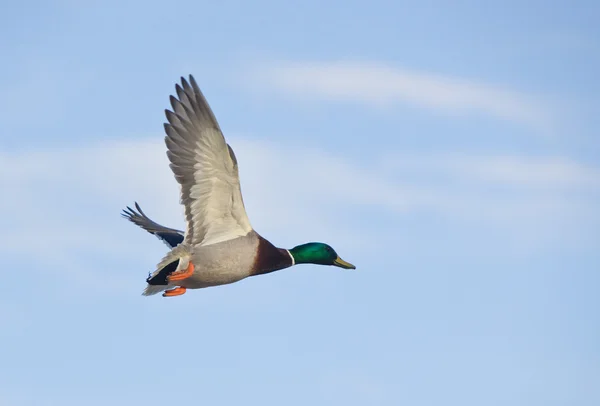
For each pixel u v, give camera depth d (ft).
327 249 61.62
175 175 51.34
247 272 54.08
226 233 53.47
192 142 50.90
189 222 52.37
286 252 56.59
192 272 52.21
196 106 50.01
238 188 52.31
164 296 53.78
